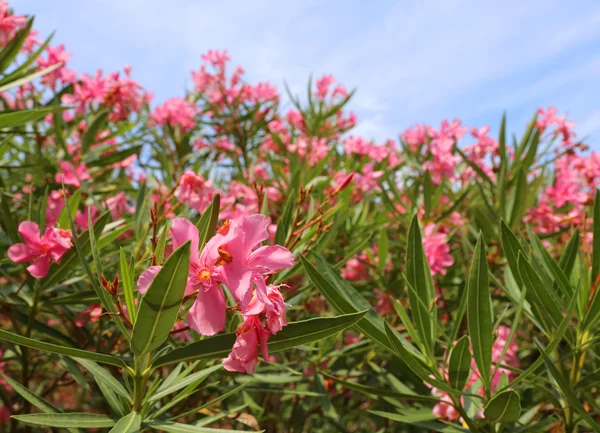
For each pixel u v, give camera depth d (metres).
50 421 0.30
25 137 0.74
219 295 0.25
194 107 1.14
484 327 0.36
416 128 0.99
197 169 0.74
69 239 0.41
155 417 0.34
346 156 0.95
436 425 0.41
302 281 0.64
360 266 0.73
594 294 0.39
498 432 0.39
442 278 0.71
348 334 0.73
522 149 0.69
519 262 0.37
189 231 0.25
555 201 0.69
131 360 0.42
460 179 0.91
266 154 1.09
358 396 0.74
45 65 0.71
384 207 0.79
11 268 0.56
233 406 0.68
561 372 0.41
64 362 0.46
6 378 0.34
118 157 0.72
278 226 0.47
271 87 1.18
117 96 0.77
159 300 0.24
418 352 0.41
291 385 0.73
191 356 0.30
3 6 0.55
